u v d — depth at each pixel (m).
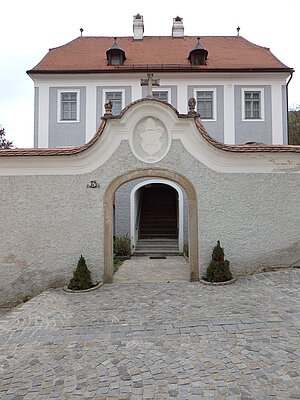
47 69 16.80
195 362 3.84
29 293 7.48
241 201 7.63
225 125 16.78
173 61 18.42
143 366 3.80
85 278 7.06
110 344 4.41
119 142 7.55
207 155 7.57
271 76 16.89
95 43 20.89
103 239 7.48
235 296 6.21
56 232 7.52
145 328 4.90
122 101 16.78
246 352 4.03
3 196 7.56
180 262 10.89
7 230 7.55
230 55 19.11
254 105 17.09
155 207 16.62
